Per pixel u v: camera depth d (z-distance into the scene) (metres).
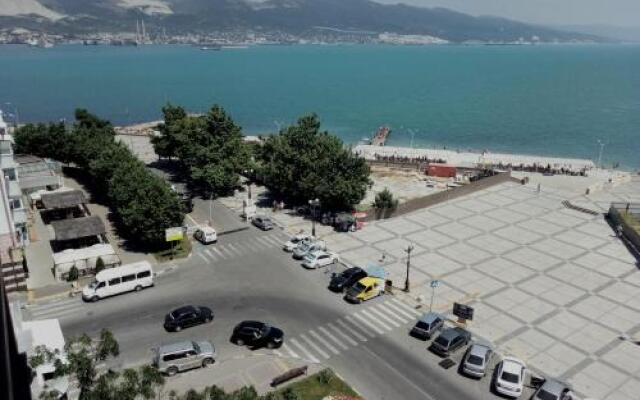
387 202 77.19
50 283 56.19
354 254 65.00
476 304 53.50
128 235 70.00
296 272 60.00
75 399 34.66
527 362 44.25
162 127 102.75
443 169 103.81
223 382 40.75
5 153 61.53
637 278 59.84
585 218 78.88
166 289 55.69
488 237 70.94
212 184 82.88
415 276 59.41
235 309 51.81
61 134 97.81
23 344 29.53
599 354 45.62
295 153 79.06
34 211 77.06
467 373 41.88
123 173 72.88
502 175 96.38
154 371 26.92
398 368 43.03
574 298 55.12
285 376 40.56
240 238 69.62
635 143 157.25
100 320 49.38
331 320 50.06
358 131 177.88
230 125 87.69
